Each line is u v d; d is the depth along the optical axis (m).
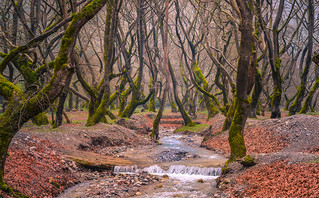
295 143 15.03
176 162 15.55
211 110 38.88
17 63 19.80
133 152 18.95
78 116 37.59
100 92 23.53
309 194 7.09
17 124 7.39
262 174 9.86
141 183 11.49
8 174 8.66
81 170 12.98
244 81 12.17
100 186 10.88
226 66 37.72
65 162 12.53
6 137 7.30
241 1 11.66
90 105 23.50
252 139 18.58
